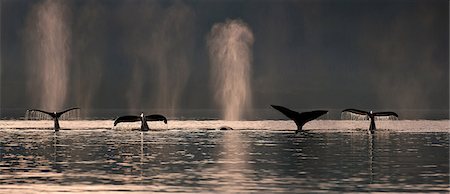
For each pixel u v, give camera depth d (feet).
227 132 388.57
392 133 374.84
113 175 186.70
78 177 182.70
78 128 434.30
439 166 205.57
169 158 231.71
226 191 160.45
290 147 274.16
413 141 308.19
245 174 188.55
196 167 204.85
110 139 322.55
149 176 184.55
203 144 290.76
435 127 451.94
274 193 157.48
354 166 205.98
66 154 245.86
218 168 201.98
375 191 159.84
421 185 167.63
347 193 157.38
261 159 227.40
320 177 182.09
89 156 238.68
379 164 211.41
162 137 338.54
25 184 170.71
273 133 373.20
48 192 159.33
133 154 245.65
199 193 157.79
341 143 295.69
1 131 394.93
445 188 163.43
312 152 252.21
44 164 213.25
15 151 257.55
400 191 159.74
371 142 302.04
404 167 203.10
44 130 406.82
